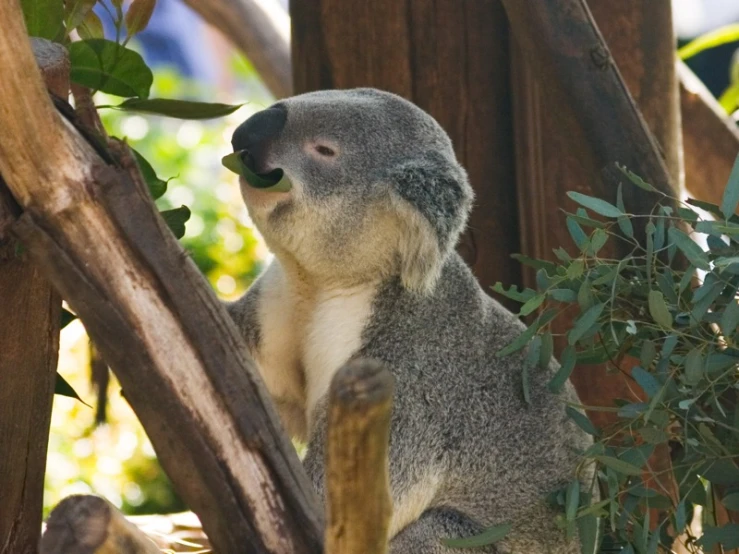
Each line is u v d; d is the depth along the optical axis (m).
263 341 6.79
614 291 5.65
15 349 4.64
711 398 5.47
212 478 3.99
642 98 7.84
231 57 21.47
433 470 6.16
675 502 6.26
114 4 5.23
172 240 3.99
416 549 6.05
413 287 6.24
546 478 6.48
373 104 6.59
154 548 4.25
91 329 3.94
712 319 5.52
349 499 3.55
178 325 3.96
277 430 4.07
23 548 5.03
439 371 6.31
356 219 6.37
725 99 10.86
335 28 7.96
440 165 6.41
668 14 7.87
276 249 6.48
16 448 4.82
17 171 3.83
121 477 12.23
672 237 5.38
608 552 6.40
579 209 6.18
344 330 6.43
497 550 6.29
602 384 7.42
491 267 8.00
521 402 6.53
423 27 7.92
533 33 6.71
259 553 4.01
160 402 3.95
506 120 8.03
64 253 3.89
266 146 6.26
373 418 3.35
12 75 3.71
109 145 3.95
